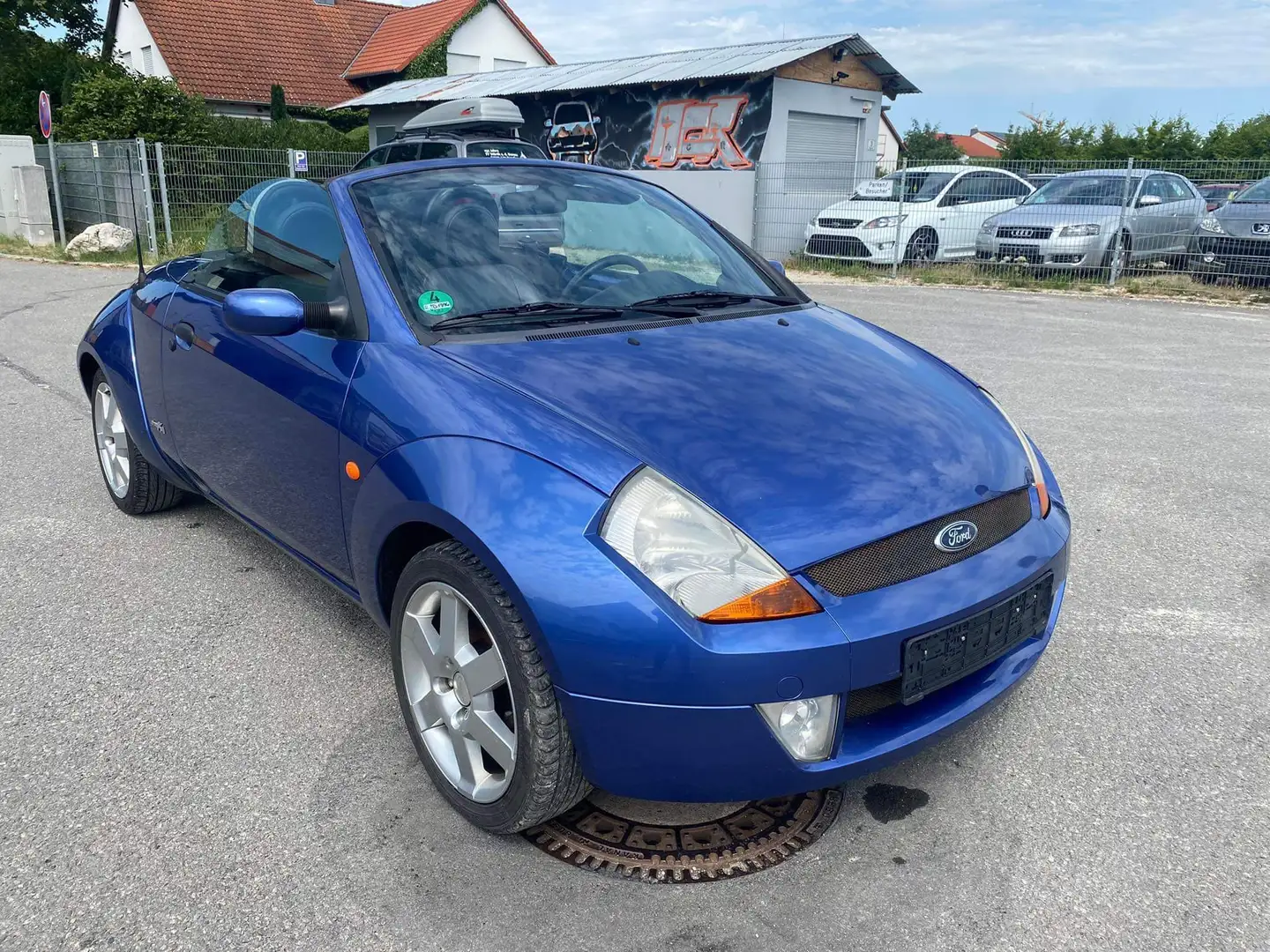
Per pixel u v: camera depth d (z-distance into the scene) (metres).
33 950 1.93
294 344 2.83
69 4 27.14
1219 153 28.38
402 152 11.07
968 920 2.02
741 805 2.40
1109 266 13.05
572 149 19.98
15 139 17.20
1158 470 5.11
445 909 2.05
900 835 2.29
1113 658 3.13
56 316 9.73
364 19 33.41
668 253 3.27
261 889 2.10
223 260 3.54
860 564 2.04
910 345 3.19
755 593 1.93
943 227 14.16
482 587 2.10
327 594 3.57
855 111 18.42
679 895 2.09
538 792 2.09
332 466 2.62
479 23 31.53
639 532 1.97
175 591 3.57
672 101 18.03
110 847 2.23
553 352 2.50
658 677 1.91
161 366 3.59
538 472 2.08
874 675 2.00
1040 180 14.13
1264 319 10.54
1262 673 3.04
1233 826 2.32
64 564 3.80
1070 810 2.38
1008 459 2.49
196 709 2.81
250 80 29.55
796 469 2.14
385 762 2.58
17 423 5.77
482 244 2.93
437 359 2.46
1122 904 2.06
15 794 2.42
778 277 3.47
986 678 2.33
